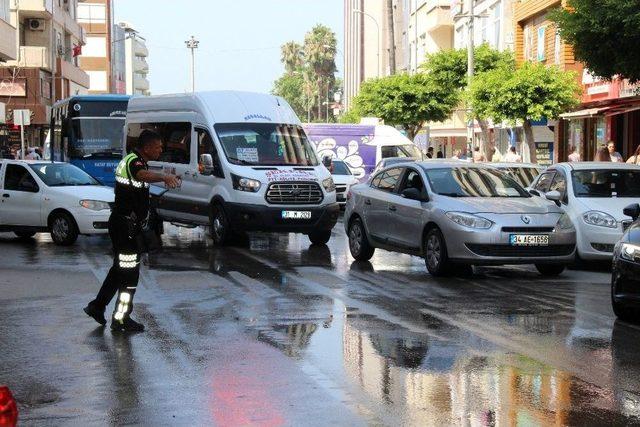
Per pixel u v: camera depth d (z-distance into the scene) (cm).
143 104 2925
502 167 2653
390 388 985
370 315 1430
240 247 2533
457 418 876
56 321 1398
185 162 2694
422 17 8706
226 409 909
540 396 957
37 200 2656
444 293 1669
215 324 1359
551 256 1872
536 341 1236
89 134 3988
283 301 1566
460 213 1867
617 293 1395
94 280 1867
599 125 4541
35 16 7912
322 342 1224
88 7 14225
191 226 2834
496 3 6228
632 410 908
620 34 2425
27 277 1912
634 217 1576
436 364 1096
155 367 1091
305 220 2514
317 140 4569
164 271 1973
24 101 7494
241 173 2508
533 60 5312
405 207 2020
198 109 2675
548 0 4841
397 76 6619
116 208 1323
